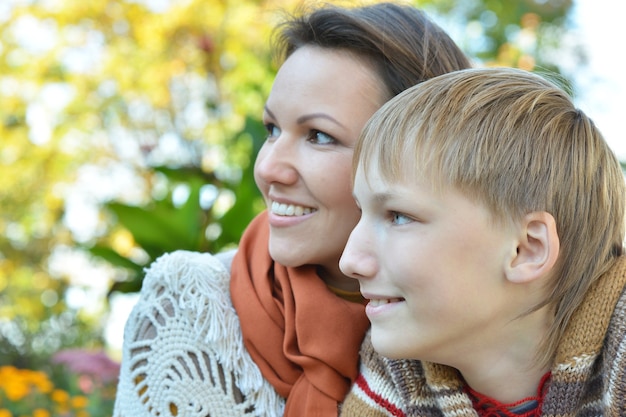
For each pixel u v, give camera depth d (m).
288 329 1.24
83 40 8.07
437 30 1.36
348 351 1.22
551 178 0.98
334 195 1.22
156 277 1.30
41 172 8.55
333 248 1.25
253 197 2.44
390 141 0.98
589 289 1.01
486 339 1.00
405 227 0.97
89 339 5.40
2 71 8.22
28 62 8.21
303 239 1.24
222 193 2.86
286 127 1.24
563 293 1.00
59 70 8.21
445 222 0.95
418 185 0.96
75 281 8.02
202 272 1.29
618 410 0.96
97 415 2.69
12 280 8.13
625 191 1.08
